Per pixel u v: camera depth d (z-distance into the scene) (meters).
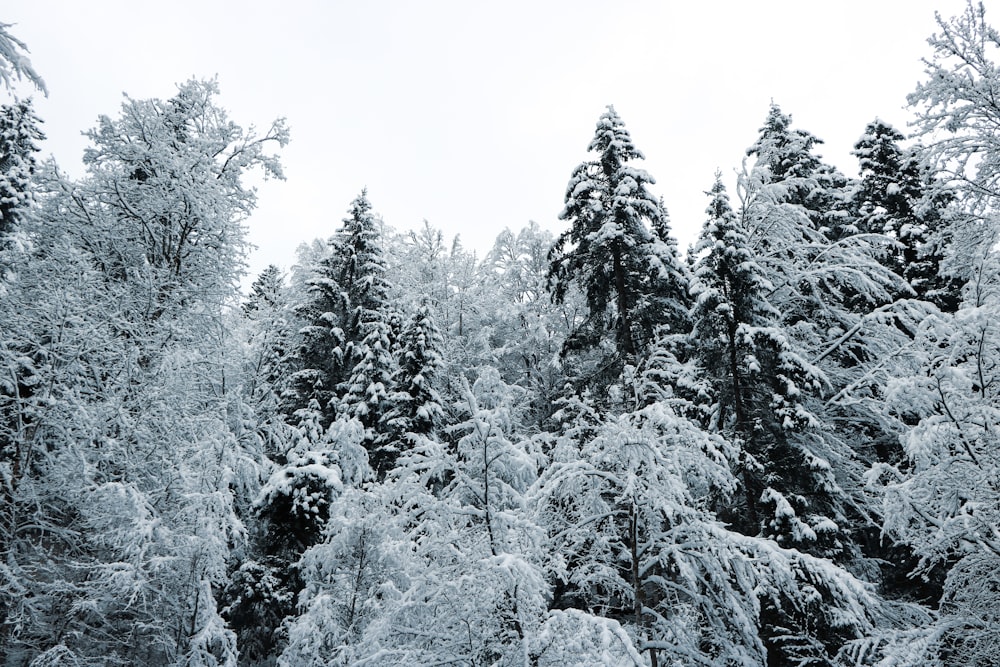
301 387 19.59
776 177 19.81
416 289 26.94
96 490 8.32
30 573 8.58
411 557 6.73
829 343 14.98
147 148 12.46
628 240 15.58
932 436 7.34
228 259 13.35
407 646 5.71
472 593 5.49
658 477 7.14
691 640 7.24
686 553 7.64
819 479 11.26
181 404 10.48
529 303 26.92
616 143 16.94
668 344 16.03
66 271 10.36
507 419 7.52
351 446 13.88
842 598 8.06
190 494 8.52
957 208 12.67
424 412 16.36
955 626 7.43
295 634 8.13
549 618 5.33
